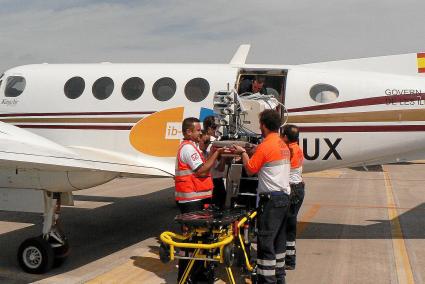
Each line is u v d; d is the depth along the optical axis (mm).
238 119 6562
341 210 10391
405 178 17625
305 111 7480
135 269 5996
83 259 6465
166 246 4574
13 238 7691
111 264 6223
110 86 8258
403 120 7203
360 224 8789
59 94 8562
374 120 7285
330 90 7438
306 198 12328
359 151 7406
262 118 4844
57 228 6078
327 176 18328
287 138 5703
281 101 7609
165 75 8008
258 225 4797
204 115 7660
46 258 5781
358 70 7719
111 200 11688
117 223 8875
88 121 8320
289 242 5844
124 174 6703
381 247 7008
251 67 7797
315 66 8156
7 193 6113
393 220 9195
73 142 8453
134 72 8211
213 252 4551
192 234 4629
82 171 5914
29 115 8758
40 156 5652
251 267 5203
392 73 7766
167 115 7859
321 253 6684
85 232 8125
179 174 5297
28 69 9023
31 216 9477
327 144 7453
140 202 11383
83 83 8438
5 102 8969
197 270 4961
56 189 5973
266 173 4738
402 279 5520
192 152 5242
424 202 11617
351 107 7348
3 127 6832
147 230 8281
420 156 7535
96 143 8289
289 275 5684
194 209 5273
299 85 7535
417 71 7738
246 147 5711
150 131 7949
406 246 7059
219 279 5516
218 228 4523
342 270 5879
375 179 17297
